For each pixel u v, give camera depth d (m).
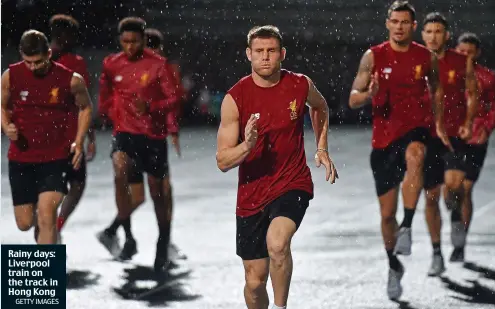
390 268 9.14
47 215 9.19
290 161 7.17
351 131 32.88
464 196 11.16
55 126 9.36
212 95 36.22
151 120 10.68
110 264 10.70
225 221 13.57
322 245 11.69
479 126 11.27
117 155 10.77
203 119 35.84
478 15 37.88
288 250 6.79
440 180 10.43
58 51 11.12
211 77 36.62
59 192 9.28
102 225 13.23
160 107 10.67
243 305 8.74
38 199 9.27
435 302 8.84
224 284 9.62
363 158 22.64
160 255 10.39
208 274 10.11
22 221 9.70
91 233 12.63
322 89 38.66
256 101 7.08
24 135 9.37
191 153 24.64
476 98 10.93
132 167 10.78
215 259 10.91
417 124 9.66
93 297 9.08
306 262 10.62
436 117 9.99
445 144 9.95
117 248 11.16
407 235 9.24
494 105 11.41
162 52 12.08
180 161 22.53
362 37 38.72
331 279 9.78
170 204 10.58
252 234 7.22
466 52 11.55
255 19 37.59
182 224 13.31
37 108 9.33
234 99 7.08
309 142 27.92
